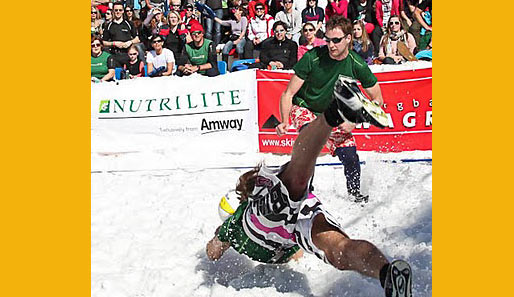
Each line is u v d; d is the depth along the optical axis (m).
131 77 8.55
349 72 5.66
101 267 3.80
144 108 7.44
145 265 3.80
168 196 5.53
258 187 3.17
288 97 5.70
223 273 3.59
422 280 3.21
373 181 5.59
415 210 4.68
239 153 7.32
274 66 7.83
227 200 3.78
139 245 4.17
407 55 8.10
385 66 7.13
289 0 8.38
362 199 5.15
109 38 8.77
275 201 3.08
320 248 3.11
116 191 5.72
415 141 7.02
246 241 3.36
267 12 8.79
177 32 8.58
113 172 6.64
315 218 3.16
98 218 4.85
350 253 2.93
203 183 6.02
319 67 5.63
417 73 7.00
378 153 7.09
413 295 3.04
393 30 8.14
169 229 4.54
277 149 7.36
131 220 4.80
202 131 7.42
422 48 8.38
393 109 7.09
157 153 7.27
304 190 3.05
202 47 8.53
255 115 7.34
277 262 3.50
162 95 7.45
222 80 7.40
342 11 8.33
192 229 4.53
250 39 8.70
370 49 8.12
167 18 8.74
